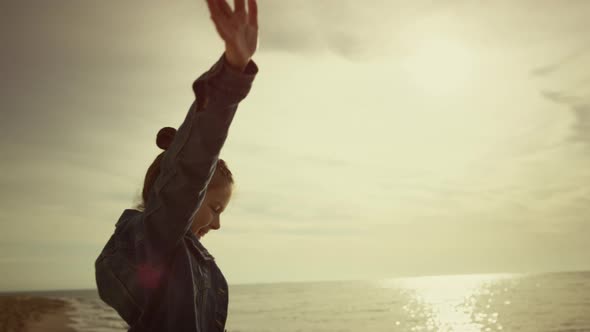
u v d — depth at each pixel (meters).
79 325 44.22
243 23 0.95
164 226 1.07
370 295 131.88
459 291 135.38
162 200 1.05
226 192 1.35
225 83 0.96
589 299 74.88
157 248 1.10
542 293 99.19
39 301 94.19
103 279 1.22
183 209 1.05
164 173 1.06
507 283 176.38
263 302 110.38
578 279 180.88
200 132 0.99
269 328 46.69
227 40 0.93
